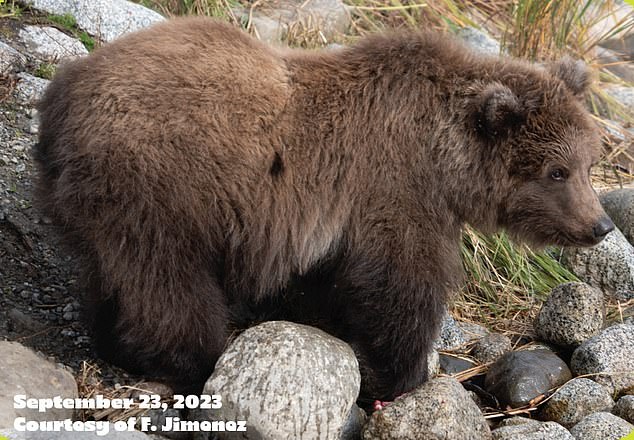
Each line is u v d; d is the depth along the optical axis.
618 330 11.80
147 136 9.27
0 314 10.73
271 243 10.09
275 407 8.78
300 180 10.01
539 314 12.61
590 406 10.78
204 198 9.57
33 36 14.61
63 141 9.38
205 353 9.84
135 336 9.75
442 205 10.39
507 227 11.07
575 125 10.46
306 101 10.09
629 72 21.70
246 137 9.69
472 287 13.77
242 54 9.94
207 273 9.90
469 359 12.05
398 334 10.30
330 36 18.72
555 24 19.31
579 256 14.36
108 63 9.53
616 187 16.67
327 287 10.99
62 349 10.55
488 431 9.62
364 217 10.14
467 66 10.56
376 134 10.17
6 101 13.58
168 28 9.98
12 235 11.82
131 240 9.40
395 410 9.25
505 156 10.41
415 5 19.89
